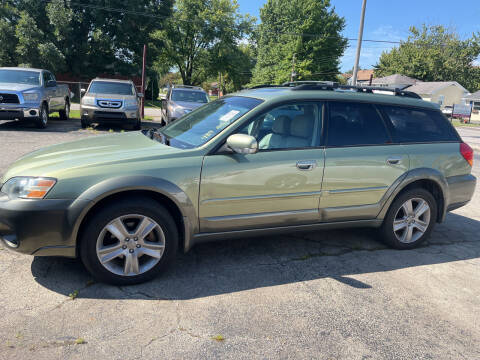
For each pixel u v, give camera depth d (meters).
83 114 11.87
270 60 52.31
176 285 3.12
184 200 3.10
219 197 3.23
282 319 2.73
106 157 3.07
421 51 62.16
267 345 2.43
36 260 3.41
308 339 2.52
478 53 61.03
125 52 38.03
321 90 3.83
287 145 3.50
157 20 38.12
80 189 2.84
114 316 2.64
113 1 34.72
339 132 3.72
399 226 4.09
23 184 2.84
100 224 2.89
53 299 2.81
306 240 4.29
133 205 2.95
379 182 3.83
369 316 2.84
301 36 47.47
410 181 3.97
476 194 7.07
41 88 11.46
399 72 63.81
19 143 8.87
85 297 2.86
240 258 3.71
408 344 2.54
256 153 3.35
